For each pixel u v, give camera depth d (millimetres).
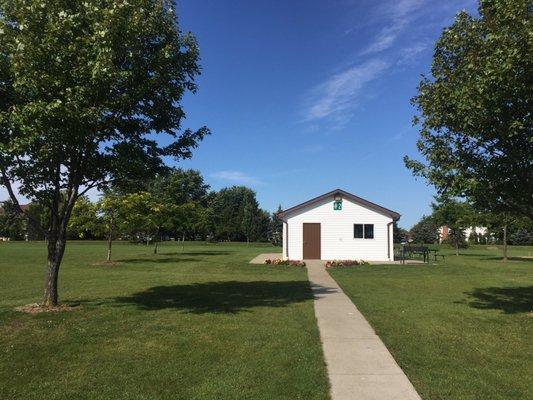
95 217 28391
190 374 6762
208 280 18375
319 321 10359
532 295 14555
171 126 12438
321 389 6160
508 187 10664
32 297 13484
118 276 19578
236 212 95750
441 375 6730
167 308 11711
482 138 10523
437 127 11266
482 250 56656
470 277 20344
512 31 9484
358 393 6043
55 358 7488
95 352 7816
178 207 34094
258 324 9977
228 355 7695
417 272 22359
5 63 10094
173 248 51219
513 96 9602
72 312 10820
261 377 6629
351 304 12664
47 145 10094
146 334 8992
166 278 18891
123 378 6598
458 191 10664
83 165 11141
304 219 32156
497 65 9391
